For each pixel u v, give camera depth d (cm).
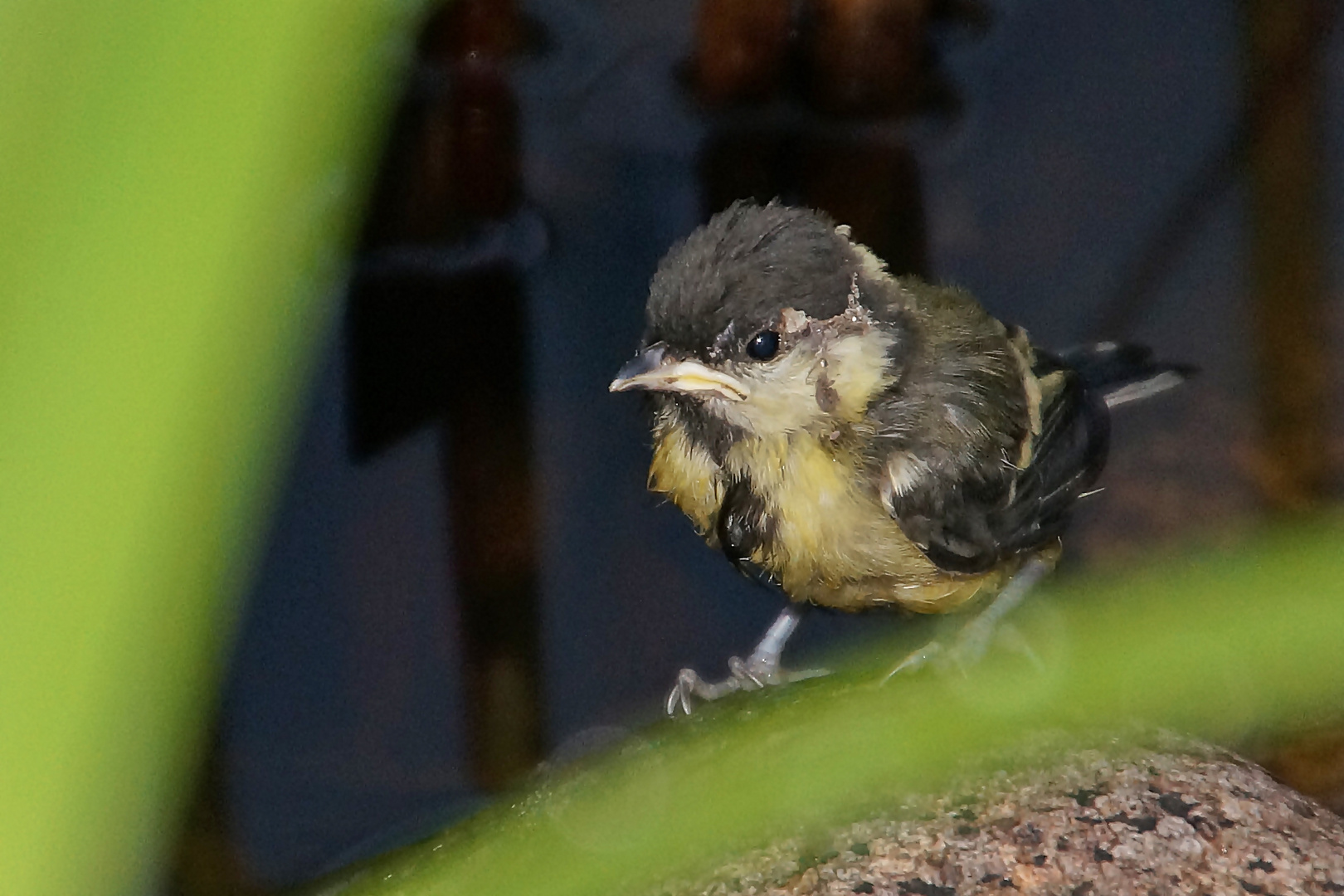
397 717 739
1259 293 955
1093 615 186
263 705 739
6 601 100
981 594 830
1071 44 1135
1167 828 457
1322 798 534
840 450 748
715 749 273
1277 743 539
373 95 127
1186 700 172
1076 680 177
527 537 838
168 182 101
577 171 1040
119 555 101
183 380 102
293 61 104
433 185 1009
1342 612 169
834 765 219
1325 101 1053
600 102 1064
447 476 860
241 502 106
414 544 827
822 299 723
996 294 986
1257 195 1009
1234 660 171
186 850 648
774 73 1089
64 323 100
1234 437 895
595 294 971
